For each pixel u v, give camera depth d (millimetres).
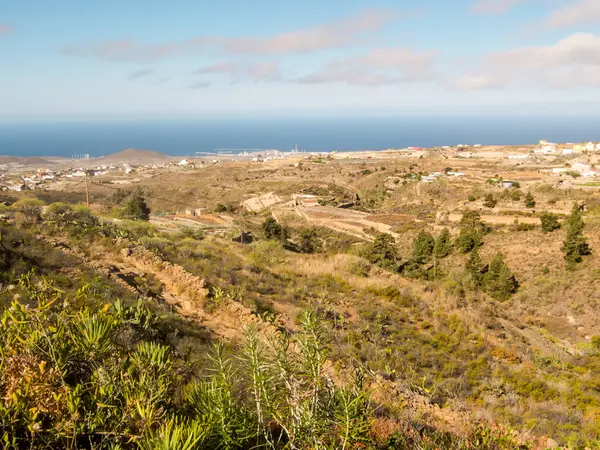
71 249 14375
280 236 40844
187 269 15172
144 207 54656
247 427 2771
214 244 26891
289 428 2818
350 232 56312
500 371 11859
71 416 2311
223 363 3092
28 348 2646
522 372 12188
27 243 12922
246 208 83375
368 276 20031
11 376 2469
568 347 19016
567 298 27047
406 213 67062
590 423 8891
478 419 6805
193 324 10320
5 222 15812
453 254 40500
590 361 15492
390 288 16953
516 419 8656
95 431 2441
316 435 2639
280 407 2883
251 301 12617
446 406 7574
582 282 29000
